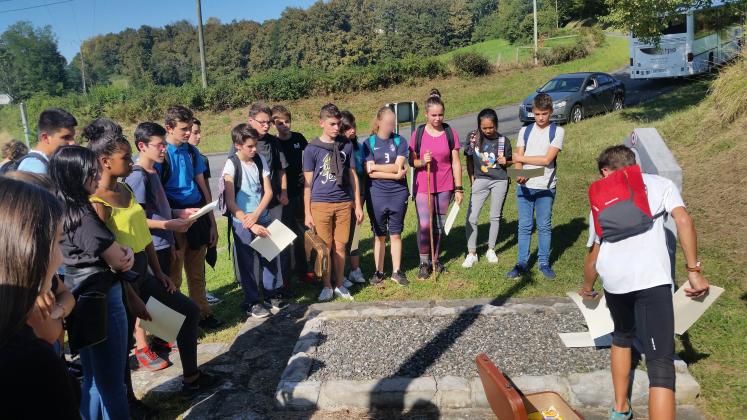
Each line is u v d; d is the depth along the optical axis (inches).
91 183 119.3
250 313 213.5
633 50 812.0
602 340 167.2
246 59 3695.9
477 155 244.8
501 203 247.8
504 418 111.6
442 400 149.3
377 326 189.9
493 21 3412.9
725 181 293.6
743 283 199.6
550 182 226.8
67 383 66.1
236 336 198.2
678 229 127.9
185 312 154.9
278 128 237.6
